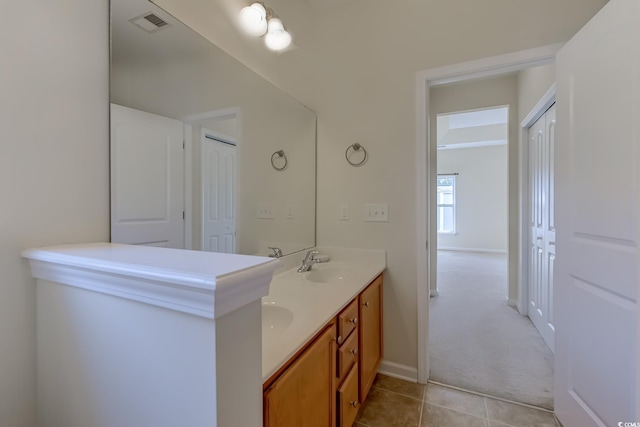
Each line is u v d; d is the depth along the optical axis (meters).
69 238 0.91
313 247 2.20
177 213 1.23
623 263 1.13
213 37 1.42
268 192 1.77
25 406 0.80
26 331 0.80
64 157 0.90
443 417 1.60
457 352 2.30
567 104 1.46
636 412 1.07
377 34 2.04
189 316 0.56
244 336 0.60
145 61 1.12
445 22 1.85
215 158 1.42
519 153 3.18
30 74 0.82
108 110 1.00
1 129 0.77
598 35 1.25
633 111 1.08
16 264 0.79
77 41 0.93
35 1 0.83
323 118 2.21
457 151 7.70
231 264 0.61
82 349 0.72
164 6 1.18
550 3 1.62
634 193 1.08
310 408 0.99
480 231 7.52
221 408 0.55
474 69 1.78
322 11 2.21
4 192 0.77
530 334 2.61
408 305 1.96
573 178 1.42
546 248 2.45
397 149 1.99
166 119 1.19
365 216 2.08
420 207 1.92
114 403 0.68
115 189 1.02
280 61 1.89
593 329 1.29
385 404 1.71
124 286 0.63
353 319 1.42
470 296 3.72
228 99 1.50
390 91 2.00
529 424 1.55
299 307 1.21
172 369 0.59
